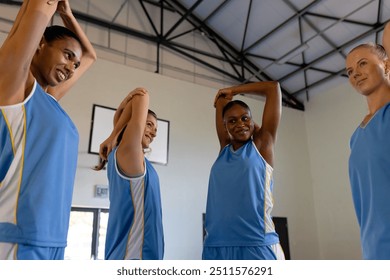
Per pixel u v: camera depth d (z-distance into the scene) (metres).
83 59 1.47
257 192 1.55
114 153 1.42
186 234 5.40
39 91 1.06
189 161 5.78
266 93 1.81
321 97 7.28
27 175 0.97
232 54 7.15
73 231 4.65
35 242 0.94
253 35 6.60
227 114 1.72
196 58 6.64
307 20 5.99
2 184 0.94
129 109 1.52
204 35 6.88
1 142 0.96
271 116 1.74
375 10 5.46
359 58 1.38
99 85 5.29
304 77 7.13
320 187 6.98
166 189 5.44
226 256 1.50
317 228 6.88
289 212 6.68
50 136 1.04
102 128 5.10
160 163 5.50
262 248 1.47
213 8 6.42
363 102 6.50
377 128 1.29
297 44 6.42
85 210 4.79
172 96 5.98
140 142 1.41
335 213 6.63
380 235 1.22
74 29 1.42
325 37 6.16
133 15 6.20
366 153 1.30
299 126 7.41
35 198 0.96
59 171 1.05
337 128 6.87
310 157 7.29
